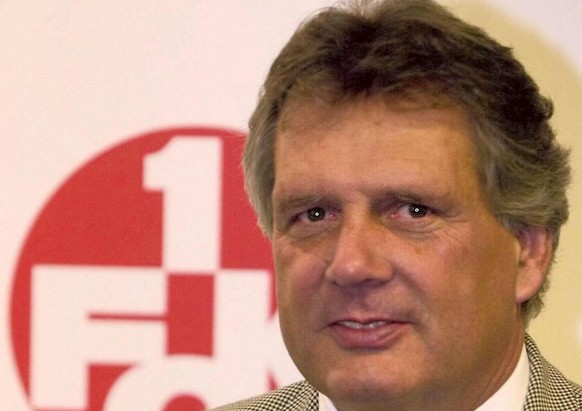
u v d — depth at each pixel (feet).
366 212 6.26
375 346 6.26
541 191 6.73
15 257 10.52
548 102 7.07
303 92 6.51
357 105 6.31
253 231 10.39
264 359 10.39
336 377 6.33
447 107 6.34
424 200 6.23
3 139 10.54
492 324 6.54
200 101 10.43
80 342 10.48
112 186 10.46
